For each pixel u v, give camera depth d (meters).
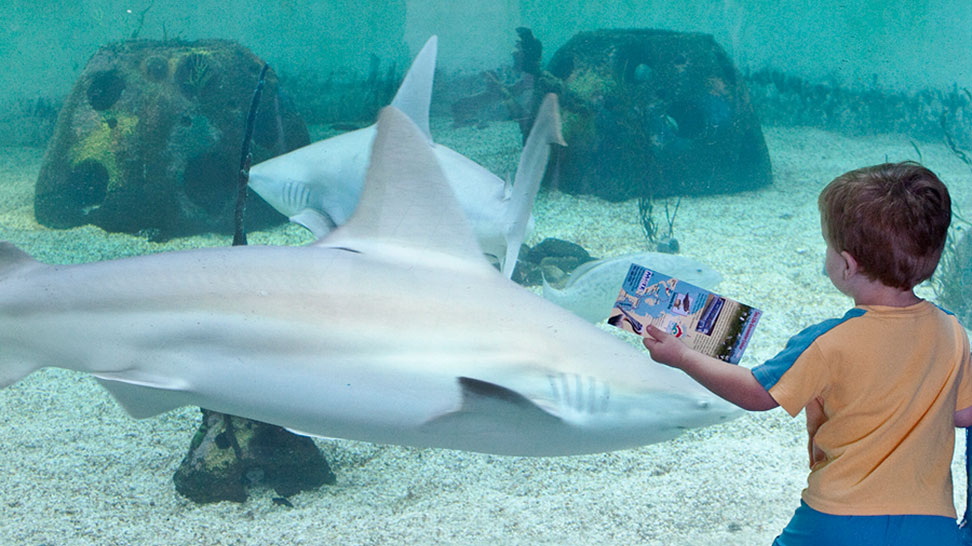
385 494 3.66
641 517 3.31
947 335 1.78
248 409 2.11
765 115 22.88
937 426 1.78
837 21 26.72
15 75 24.78
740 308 1.82
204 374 2.06
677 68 12.96
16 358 2.22
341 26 25.72
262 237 9.90
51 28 26.22
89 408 4.76
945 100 20.30
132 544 3.15
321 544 3.14
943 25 24.16
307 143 11.17
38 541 3.15
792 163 16.28
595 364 1.99
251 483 3.63
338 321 1.96
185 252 2.19
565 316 2.12
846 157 17.06
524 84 12.20
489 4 16.12
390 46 25.75
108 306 2.09
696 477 3.71
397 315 1.97
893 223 1.62
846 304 7.24
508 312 2.03
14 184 13.77
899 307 1.75
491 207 3.75
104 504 3.53
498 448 2.04
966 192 12.88
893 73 25.36
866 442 1.78
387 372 1.94
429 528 3.26
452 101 16.58
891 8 25.30
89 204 10.27
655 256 5.78
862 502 1.79
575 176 12.34
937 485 1.82
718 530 3.16
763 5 28.77
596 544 3.07
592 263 5.65
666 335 1.84
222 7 28.22
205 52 10.20
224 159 9.94
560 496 3.55
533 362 1.96
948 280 7.36
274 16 26.78
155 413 2.36
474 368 1.94
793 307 7.11
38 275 2.19
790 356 1.78
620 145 12.16
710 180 13.05
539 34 37.25
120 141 9.87
